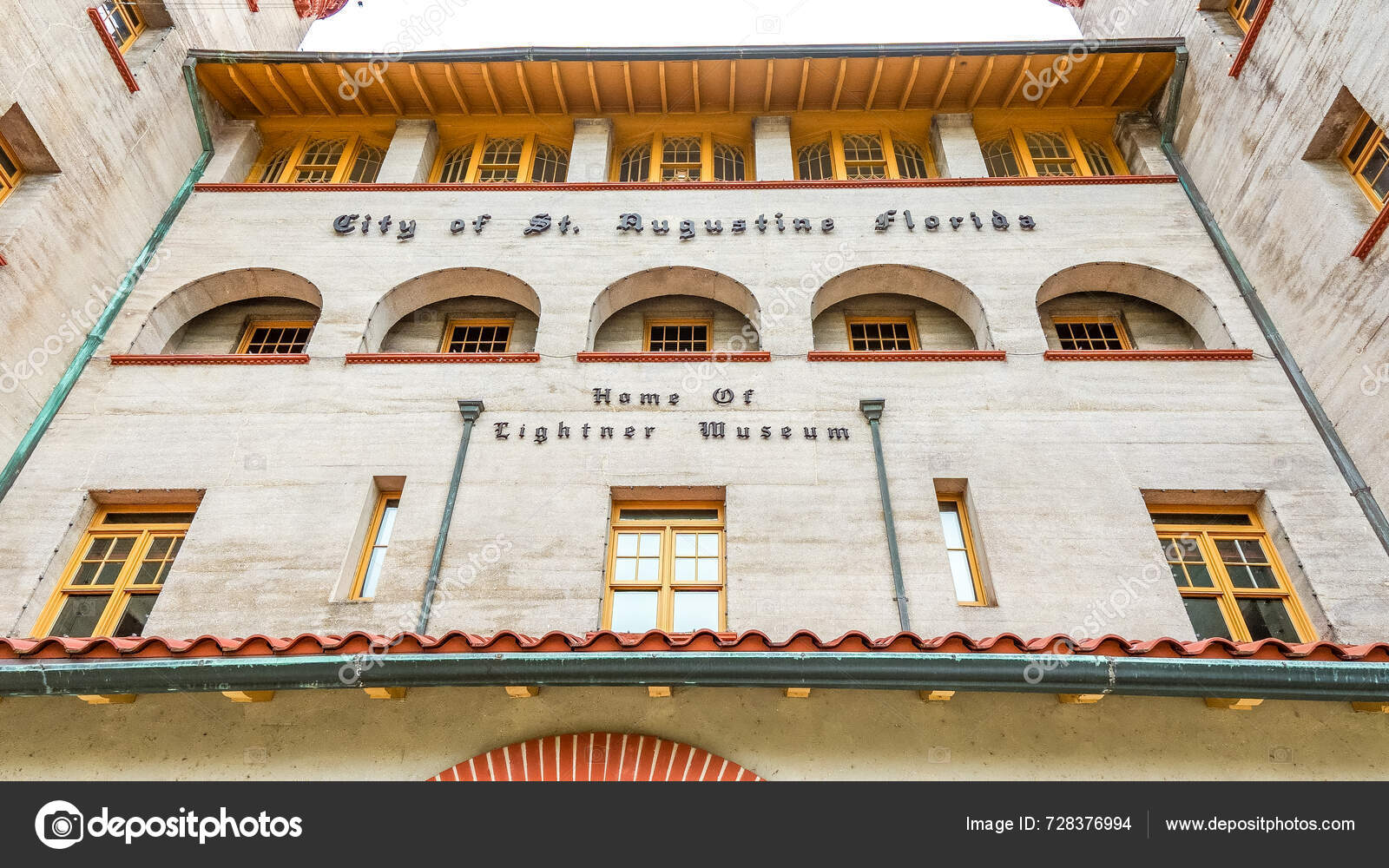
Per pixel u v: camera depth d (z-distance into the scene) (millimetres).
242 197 15000
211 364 12391
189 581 9922
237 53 15641
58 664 7074
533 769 7328
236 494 10789
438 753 7602
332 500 10766
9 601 9836
